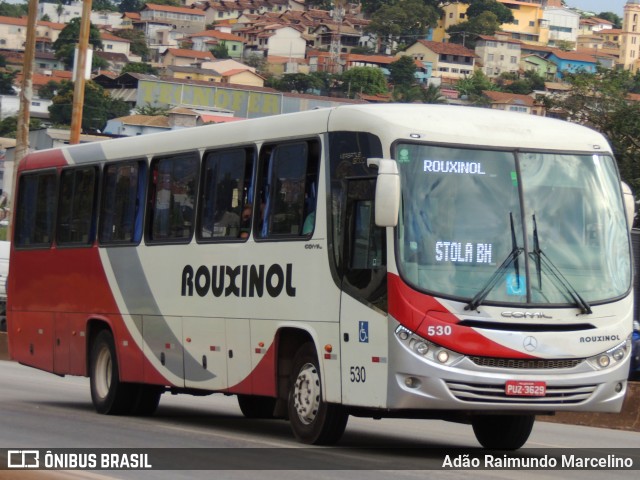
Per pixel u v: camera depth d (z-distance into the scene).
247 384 15.76
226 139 16.53
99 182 19.58
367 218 13.66
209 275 16.59
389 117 13.69
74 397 22.23
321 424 14.35
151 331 17.95
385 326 13.25
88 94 150.75
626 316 13.71
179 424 17.64
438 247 13.27
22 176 22.02
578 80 52.34
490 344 13.05
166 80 145.50
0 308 37.12
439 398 12.99
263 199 15.61
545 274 13.42
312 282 14.46
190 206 17.20
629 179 47.34
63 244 20.42
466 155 13.59
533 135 13.95
